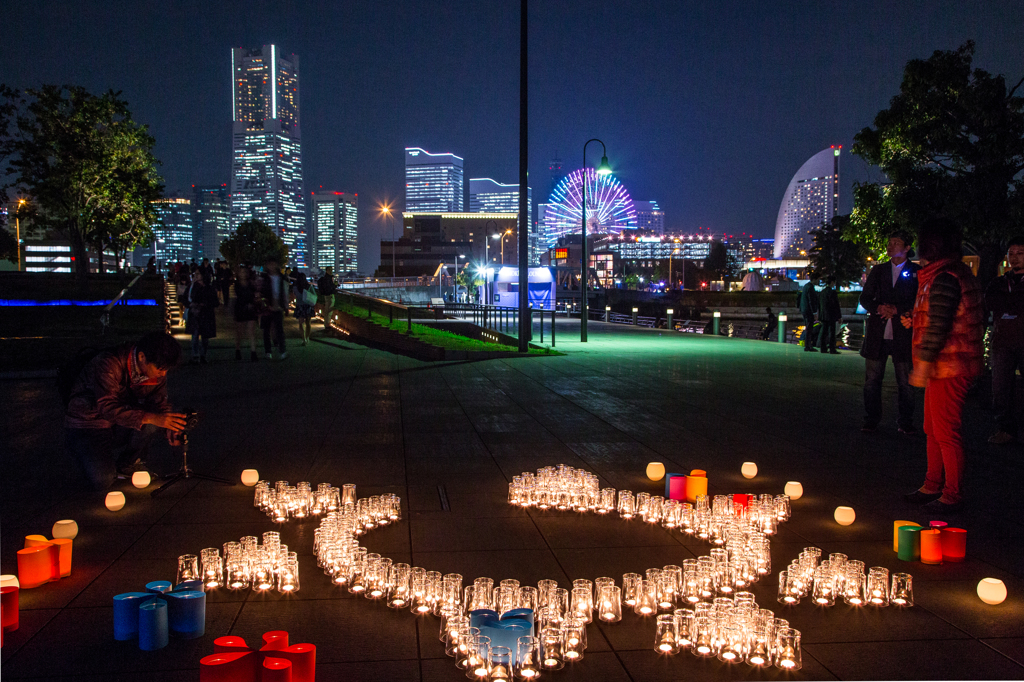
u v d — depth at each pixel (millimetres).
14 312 32594
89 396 5859
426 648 3311
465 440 8125
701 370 15328
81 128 43312
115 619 3340
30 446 7633
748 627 3248
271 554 4051
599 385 12844
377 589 3922
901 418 8477
